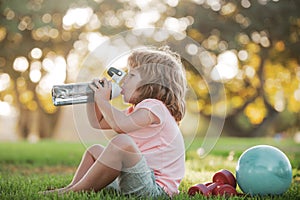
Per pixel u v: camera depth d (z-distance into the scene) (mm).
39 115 16141
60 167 5895
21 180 3799
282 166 3004
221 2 14602
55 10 13430
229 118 16734
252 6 14016
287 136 16703
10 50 13867
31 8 13117
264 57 15031
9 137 17266
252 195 3020
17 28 13156
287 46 14453
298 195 3221
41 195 2781
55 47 14539
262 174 2969
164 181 2830
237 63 15273
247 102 16531
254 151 3088
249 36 14477
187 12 14547
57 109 15930
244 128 16656
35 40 14180
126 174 2711
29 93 16156
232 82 16141
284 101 17469
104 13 14688
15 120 17250
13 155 7047
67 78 12000
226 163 5660
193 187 3000
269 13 13898
